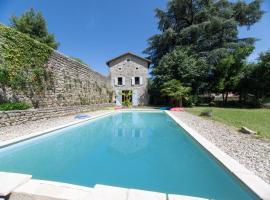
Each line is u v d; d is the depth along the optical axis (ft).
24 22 81.51
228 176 9.45
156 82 73.15
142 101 76.43
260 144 14.34
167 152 16.03
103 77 66.23
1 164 12.80
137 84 76.79
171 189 9.51
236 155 11.71
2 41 24.21
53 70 34.60
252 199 7.45
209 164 12.21
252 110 46.65
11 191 7.39
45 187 7.79
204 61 68.33
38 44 30.76
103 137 22.11
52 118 30.37
